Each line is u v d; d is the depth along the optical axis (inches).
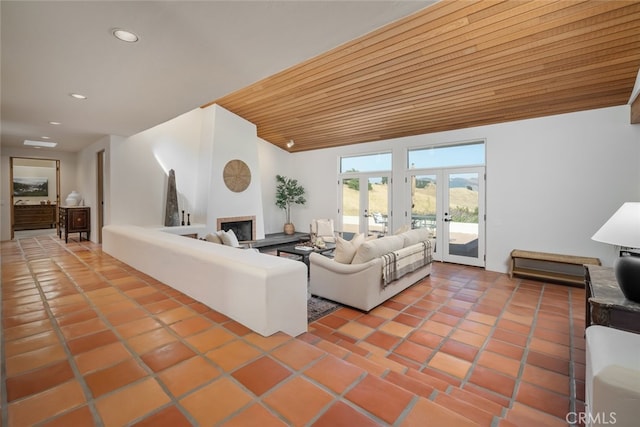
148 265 134.3
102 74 102.6
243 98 221.5
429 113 196.1
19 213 329.7
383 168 259.8
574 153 170.6
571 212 172.6
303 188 318.7
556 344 100.7
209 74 102.4
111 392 54.6
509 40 124.4
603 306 67.7
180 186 241.9
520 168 187.6
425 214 232.7
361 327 114.1
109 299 104.0
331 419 48.3
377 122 222.5
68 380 58.1
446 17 119.5
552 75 142.2
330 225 264.4
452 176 219.0
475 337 106.0
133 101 131.0
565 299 144.6
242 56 89.8
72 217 234.4
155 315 90.7
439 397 62.3
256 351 70.2
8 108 141.3
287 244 271.6
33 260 166.1
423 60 145.6
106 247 186.7
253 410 50.3
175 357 67.2
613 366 40.1
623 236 69.9
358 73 165.5
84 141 232.4
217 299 93.5
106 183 212.1
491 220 199.6
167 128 233.9
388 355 94.1
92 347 71.2
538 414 67.6
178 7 65.9
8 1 62.8
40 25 72.6
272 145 317.1
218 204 239.3
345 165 288.4
